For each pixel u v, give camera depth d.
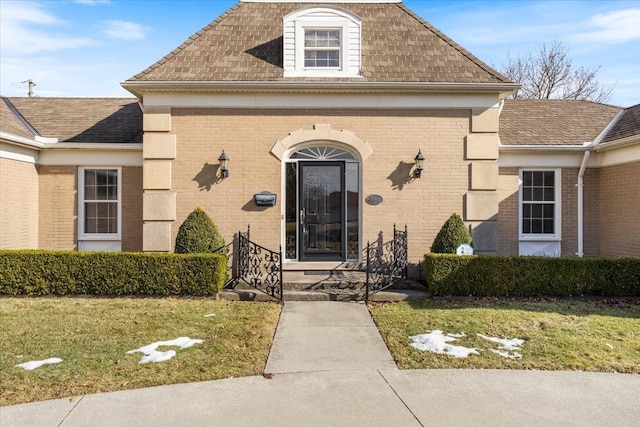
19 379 4.59
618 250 10.52
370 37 10.55
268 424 3.75
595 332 6.19
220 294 8.38
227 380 4.66
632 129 10.41
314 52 10.13
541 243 11.26
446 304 7.93
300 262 9.79
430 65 9.99
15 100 13.55
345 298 8.30
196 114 9.67
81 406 4.05
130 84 9.27
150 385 4.52
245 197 9.70
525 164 11.15
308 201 10.06
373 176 9.76
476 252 9.70
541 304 7.83
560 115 12.69
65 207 11.20
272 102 9.70
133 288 8.33
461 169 9.78
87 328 6.34
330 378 4.74
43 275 8.33
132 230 11.16
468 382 4.61
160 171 9.60
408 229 9.74
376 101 9.73
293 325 6.75
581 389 4.44
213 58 10.00
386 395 4.31
